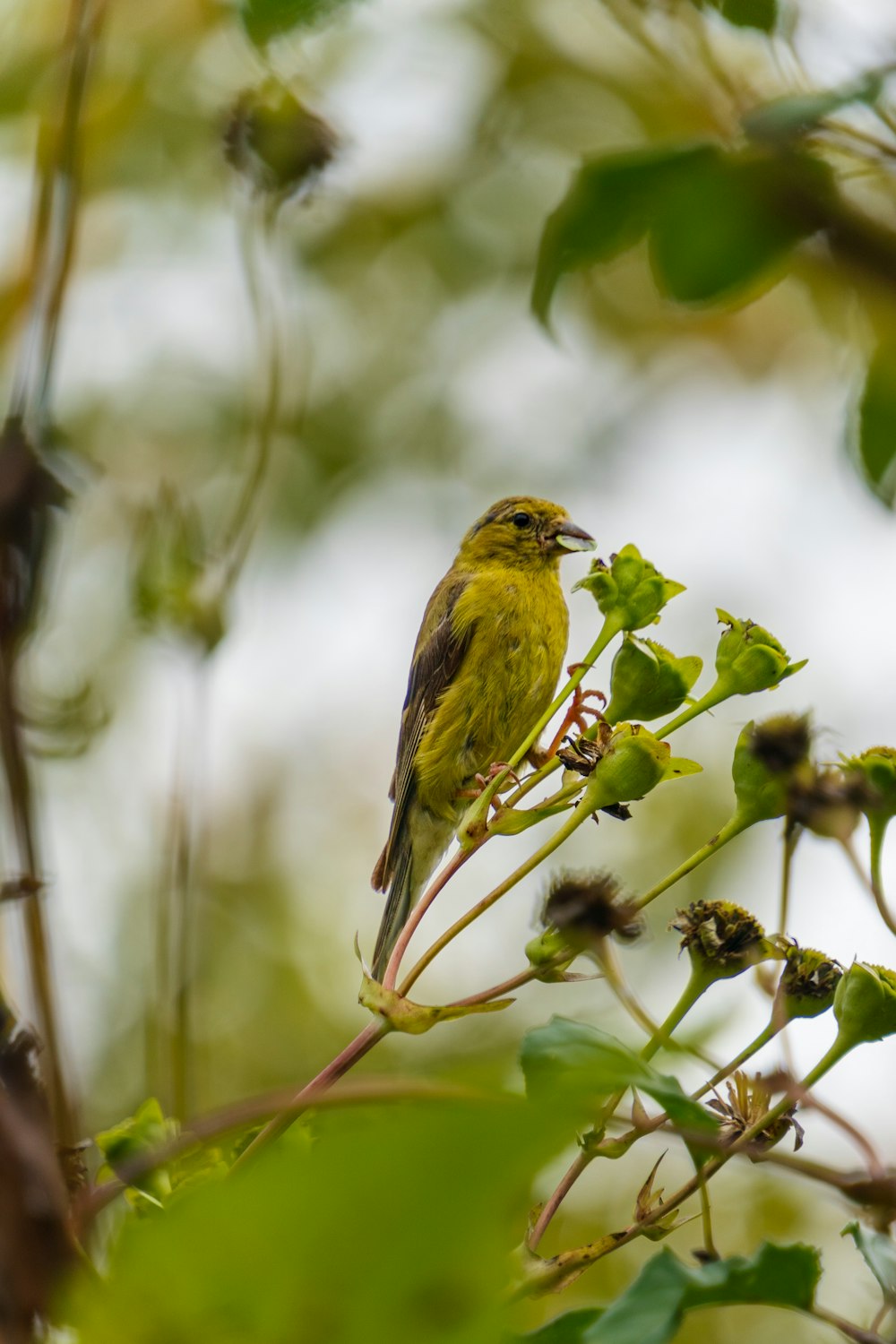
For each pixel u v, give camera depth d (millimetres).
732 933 1768
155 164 5559
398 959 1804
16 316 4312
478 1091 1095
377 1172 792
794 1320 3771
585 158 1473
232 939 5430
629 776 1819
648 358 6141
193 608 3170
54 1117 1945
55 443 2254
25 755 2094
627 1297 1344
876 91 1435
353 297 6094
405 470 6141
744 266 1481
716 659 1919
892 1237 1559
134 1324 859
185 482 5844
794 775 1753
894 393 1901
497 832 1886
